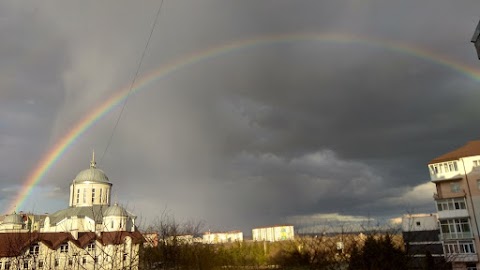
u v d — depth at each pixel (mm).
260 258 56375
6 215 80188
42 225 96062
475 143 53812
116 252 18828
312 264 30875
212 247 42188
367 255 24703
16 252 18422
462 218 50375
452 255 47500
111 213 76812
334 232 31688
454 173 52125
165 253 33938
